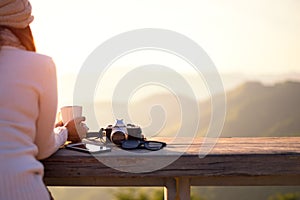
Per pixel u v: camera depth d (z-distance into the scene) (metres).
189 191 1.96
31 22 1.79
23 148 1.64
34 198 1.60
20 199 1.58
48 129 1.76
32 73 1.68
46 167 1.90
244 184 1.97
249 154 1.87
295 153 1.87
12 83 1.65
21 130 1.64
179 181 1.96
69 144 2.07
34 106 1.69
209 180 1.97
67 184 2.01
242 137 2.29
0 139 1.60
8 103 1.63
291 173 1.87
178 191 1.96
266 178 1.96
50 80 1.72
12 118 1.63
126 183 2.00
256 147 2.01
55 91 1.74
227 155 1.87
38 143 1.78
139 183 2.00
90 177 1.98
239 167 1.87
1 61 1.68
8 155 1.59
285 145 2.06
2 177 1.57
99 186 2.00
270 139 2.23
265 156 1.87
